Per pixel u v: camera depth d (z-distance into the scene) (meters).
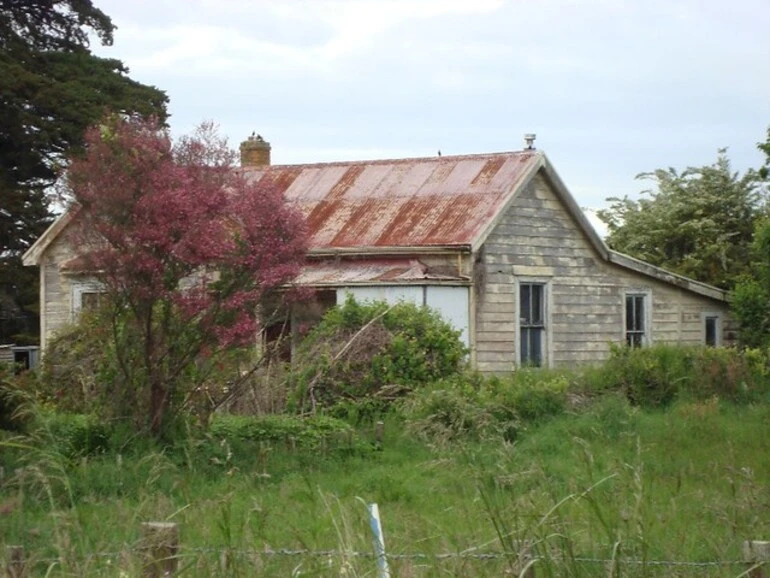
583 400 22.48
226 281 17.42
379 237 29.38
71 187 17.02
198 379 17.48
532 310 30.33
